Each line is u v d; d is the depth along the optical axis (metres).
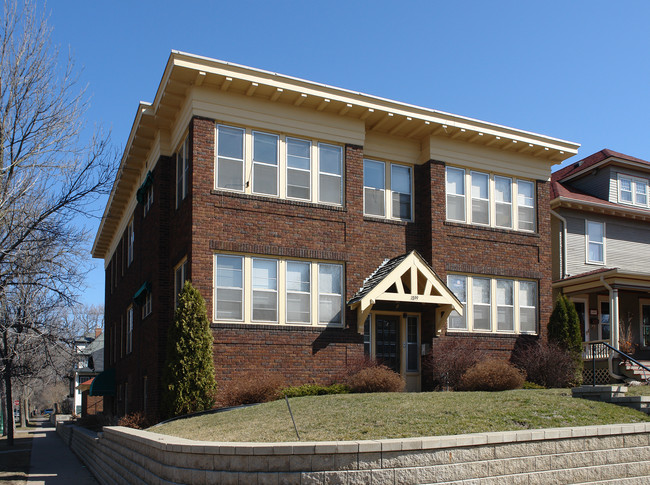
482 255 21.53
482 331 21.19
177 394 15.64
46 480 16.50
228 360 16.92
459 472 8.11
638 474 9.54
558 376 19.89
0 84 15.72
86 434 21.05
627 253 27.94
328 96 18.88
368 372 17.19
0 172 15.43
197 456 8.67
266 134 18.62
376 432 9.80
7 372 27.05
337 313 18.81
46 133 16.34
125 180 25.45
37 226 17.33
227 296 17.38
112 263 34.34
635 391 14.09
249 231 17.83
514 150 22.59
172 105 19.05
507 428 10.14
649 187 29.53
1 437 39.88
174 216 19.52
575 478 8.95
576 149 23.19
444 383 19.19
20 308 21.44
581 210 26.84
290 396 16.55
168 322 19.27
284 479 7.84
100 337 61.50
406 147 21.41
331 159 19.52
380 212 20.70
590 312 26.33
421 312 20.61
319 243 18.78
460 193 21.67
